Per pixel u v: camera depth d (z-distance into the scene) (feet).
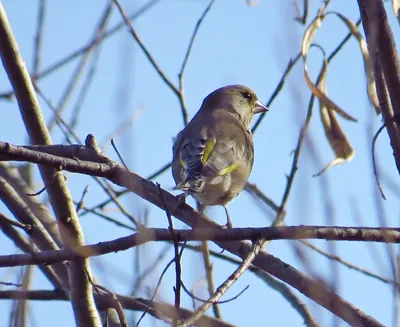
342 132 36.60
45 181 32.04
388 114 25.54
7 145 28.27
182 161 41.14
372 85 31.22
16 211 35.60
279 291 39.06
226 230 26.73
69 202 32.04
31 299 35.35
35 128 33.94
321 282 20.99
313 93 35.47
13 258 25.41
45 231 35.29
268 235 26.89
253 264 30.25
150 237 25.12
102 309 33.63
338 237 26.68
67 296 34.86
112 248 25.58
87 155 32.24
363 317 26.61
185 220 32.96
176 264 23.12
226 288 25.36
